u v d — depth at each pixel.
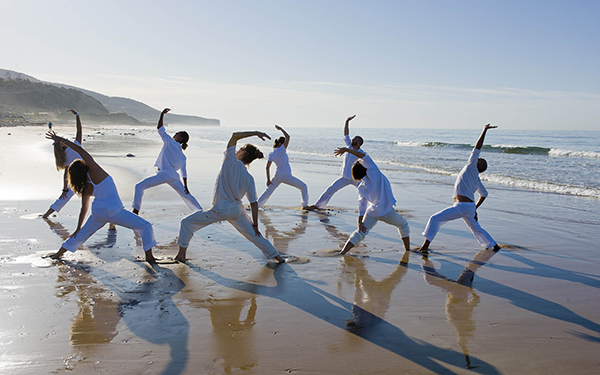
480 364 2.89
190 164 18.03
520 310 3.88
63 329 3.27
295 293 4.18
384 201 5.59
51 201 8.86
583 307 3.97
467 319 3.65
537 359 2.98
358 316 3.66
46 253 5.28
